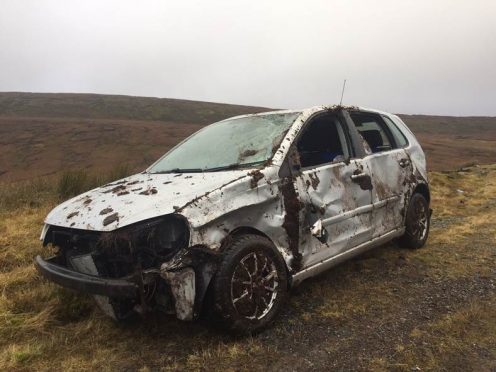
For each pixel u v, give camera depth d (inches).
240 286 125.1
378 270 184.5
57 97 4286.4
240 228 130.3
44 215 261.3
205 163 156.5
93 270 123.3
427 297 155.5
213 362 116.3
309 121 161.8
